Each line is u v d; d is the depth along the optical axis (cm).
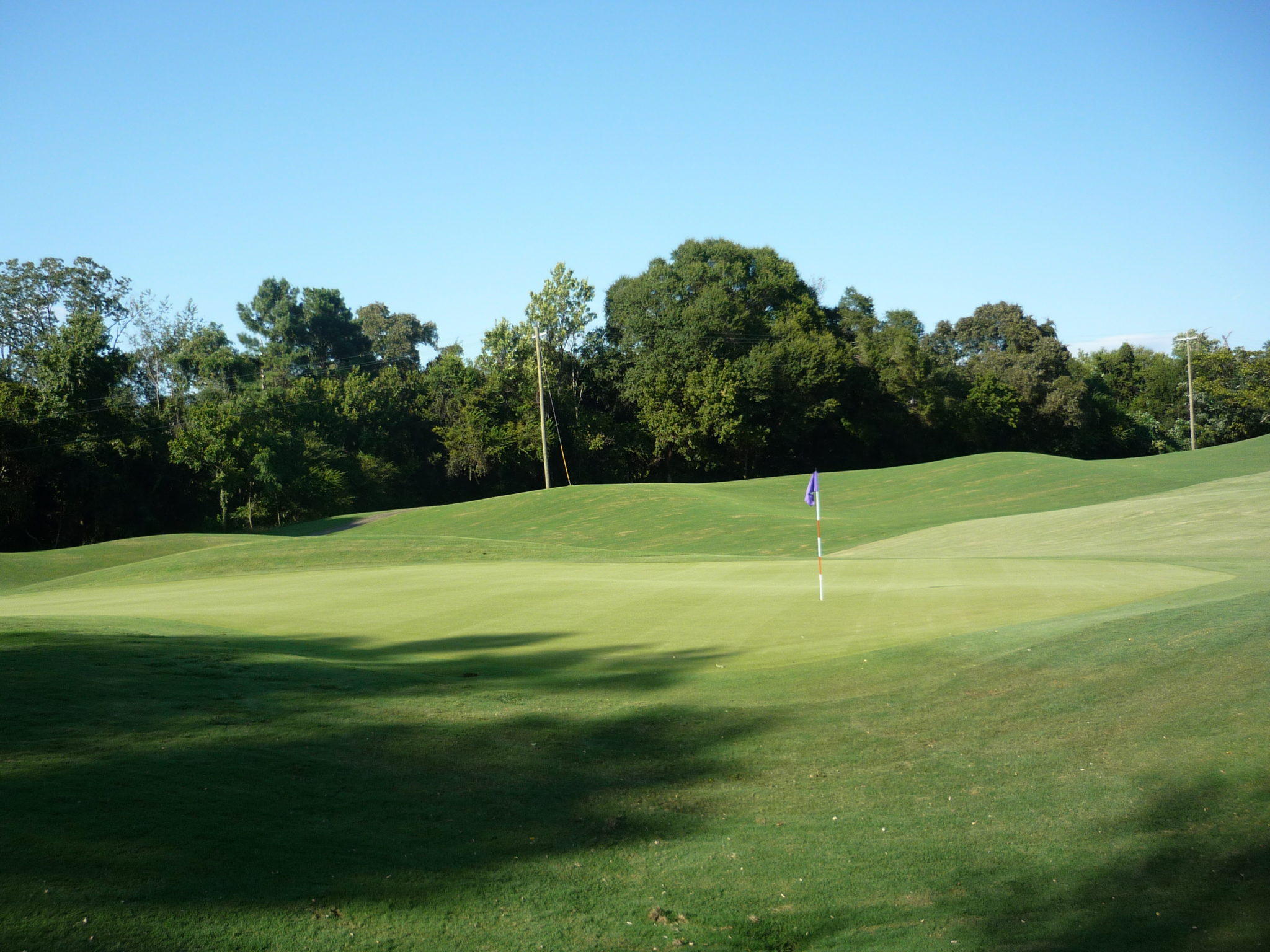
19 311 7381
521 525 4391
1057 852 544
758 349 7438
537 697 918
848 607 1401
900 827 595
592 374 7969
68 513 5972
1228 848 527
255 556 2975
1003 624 1173
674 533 3778
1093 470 4369
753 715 852
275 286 9638
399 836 557
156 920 425
